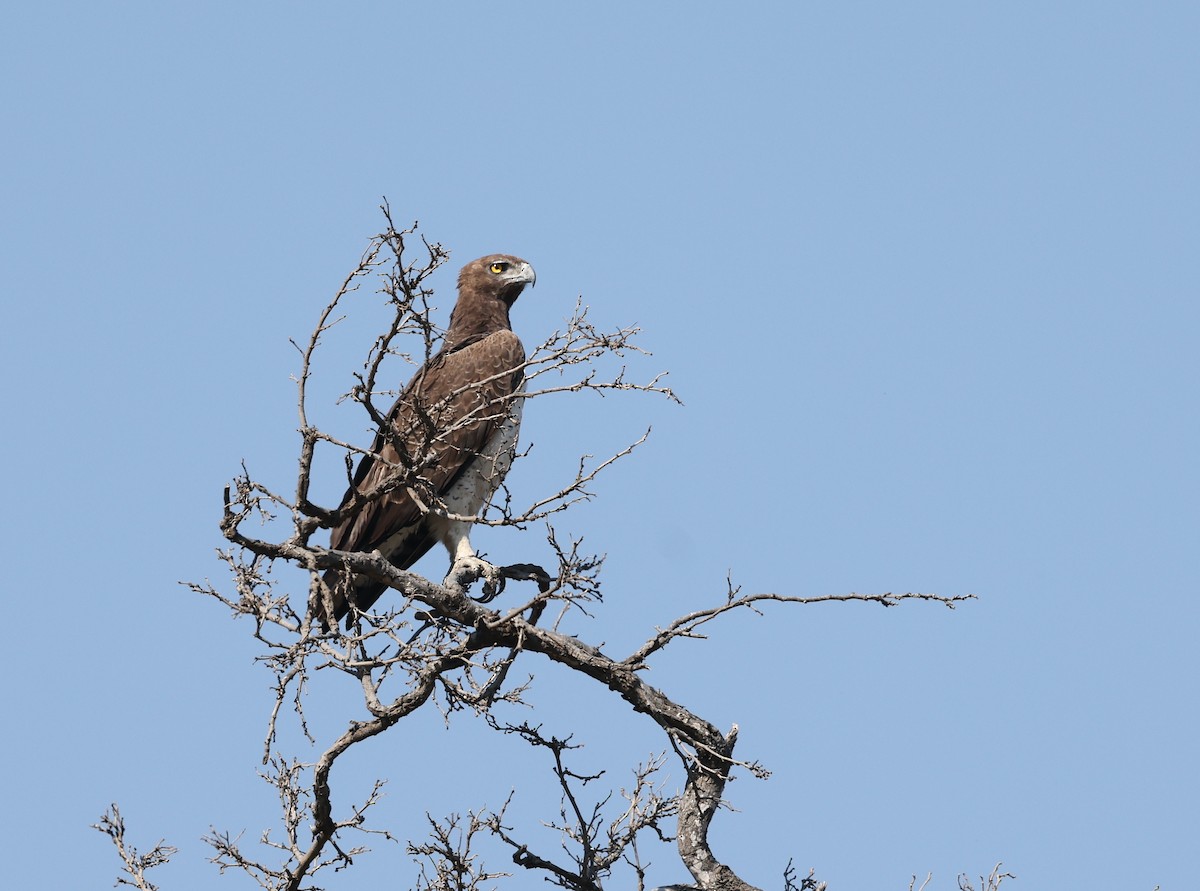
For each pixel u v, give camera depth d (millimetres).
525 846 12312
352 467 11180
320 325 10688
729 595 12094
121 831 12273
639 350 10773
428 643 10320
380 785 11547
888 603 11844
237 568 10328
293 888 11703
